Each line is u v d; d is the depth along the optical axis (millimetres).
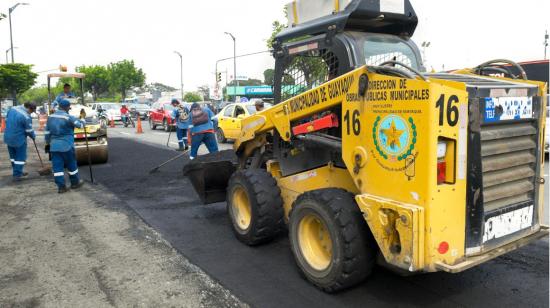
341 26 4152
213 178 5910
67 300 3906
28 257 4941
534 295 3801
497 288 3941
